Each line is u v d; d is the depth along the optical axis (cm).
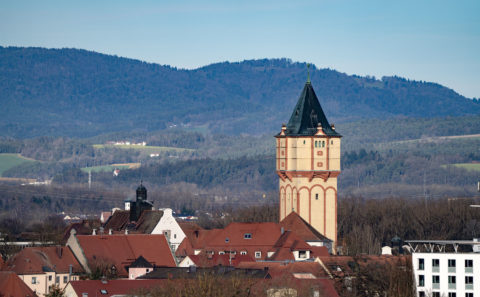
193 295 19162
